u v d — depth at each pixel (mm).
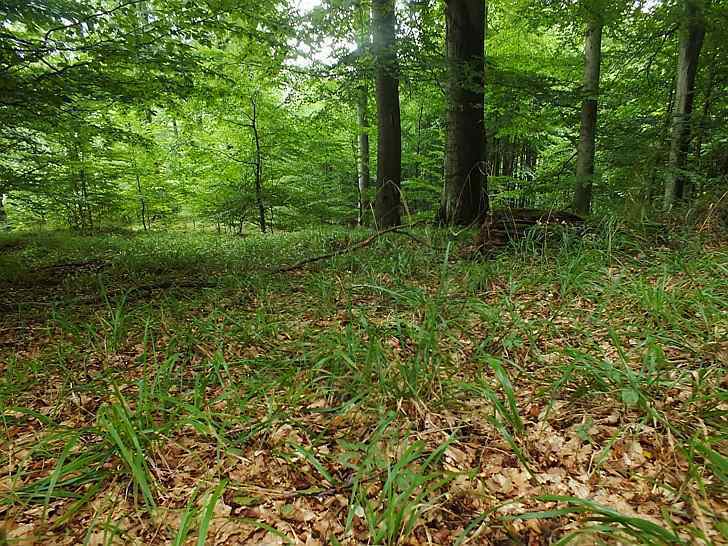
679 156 8867
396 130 9227
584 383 2297
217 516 1584
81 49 5621
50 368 3043
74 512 1567
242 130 13477
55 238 10703
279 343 3197
